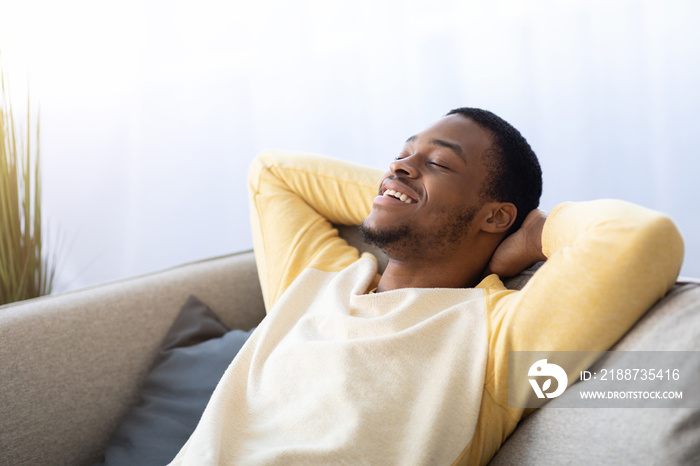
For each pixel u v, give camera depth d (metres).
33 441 1.17
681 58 2.31
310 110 2.55
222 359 1.25
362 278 1.15
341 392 0.90
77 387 1.25
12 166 1.77
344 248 1.29
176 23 2.46
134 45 2.45
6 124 1.79
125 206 2.54
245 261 1.58
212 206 2.58
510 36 2.39
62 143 2.45
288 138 2.57
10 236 1.75
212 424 0.93
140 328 1.36
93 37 2.42
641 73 2.34
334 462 0.84
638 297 0.78
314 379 0.96
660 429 0.71
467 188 1.06
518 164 1.08
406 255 1.09
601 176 2.43
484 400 0.88
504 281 1.10
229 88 2.52
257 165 1.46
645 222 0.79
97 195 2.52
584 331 0.80
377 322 0.98
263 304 1.55
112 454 1.19
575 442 0.78
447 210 1.06
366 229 1.10
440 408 0.86
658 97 2.36
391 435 0.87
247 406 1.00
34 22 2.32
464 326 0.92
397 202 1.08
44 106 2.40
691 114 2.34
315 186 1.37
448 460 0.85
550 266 0.86
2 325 1.19
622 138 2.40
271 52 2.51
